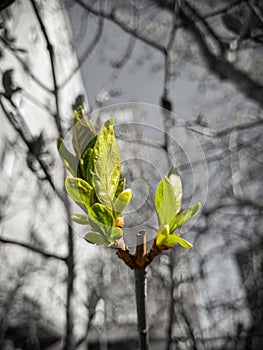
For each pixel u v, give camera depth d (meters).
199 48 0.97
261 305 0.93
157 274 0.89
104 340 0.85
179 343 0.90
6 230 0.80
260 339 0.92
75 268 0.82
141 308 0.24
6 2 0.66
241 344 0.93
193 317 0.91
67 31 0.91
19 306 0.82
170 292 0.90
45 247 0.84
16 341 0.81
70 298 0.80
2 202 0.80
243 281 0.95
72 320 0.81
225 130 0.97
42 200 0.82
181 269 0.93
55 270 0.85
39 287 0.84
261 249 0.96
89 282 0.85
